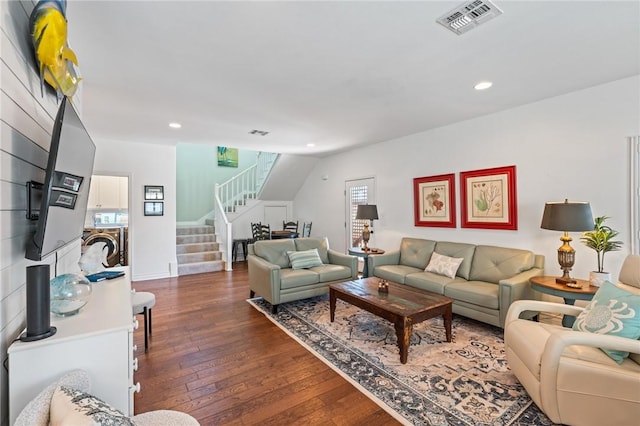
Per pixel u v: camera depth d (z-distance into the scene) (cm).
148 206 523
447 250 395
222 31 192
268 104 327
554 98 317
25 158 123
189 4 165
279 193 779
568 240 276
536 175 332
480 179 383
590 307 195
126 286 192
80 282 141
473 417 177
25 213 124
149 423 117
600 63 243
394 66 243
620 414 151
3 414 105
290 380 218
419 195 462
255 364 240
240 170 809
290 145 548
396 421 176
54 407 88
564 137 310
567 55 229
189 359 248
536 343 186
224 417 179
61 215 133
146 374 225
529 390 183
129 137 473
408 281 371
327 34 197
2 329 105
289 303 393
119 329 120
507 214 356
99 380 117
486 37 203
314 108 343
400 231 496
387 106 339
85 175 168
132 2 163
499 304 284
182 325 321
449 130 419
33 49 129
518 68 250
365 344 273
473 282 339
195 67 240
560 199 314
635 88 267
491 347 266
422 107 344
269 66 240
